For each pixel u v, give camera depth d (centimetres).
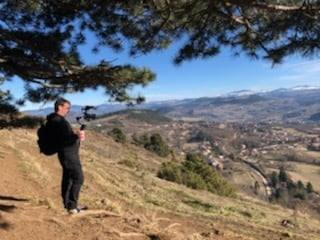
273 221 1888
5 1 1064
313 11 741
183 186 2859
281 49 796
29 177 1631
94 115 862
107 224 891
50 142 859
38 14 1063
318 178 15800
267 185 11819
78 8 963
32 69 1101
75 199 901
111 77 1076
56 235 792
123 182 2219
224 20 889
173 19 895
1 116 1343
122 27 952
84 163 2523
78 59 1090
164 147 5831
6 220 807
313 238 1447
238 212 1995
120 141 5091
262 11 846
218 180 3319
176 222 1273
